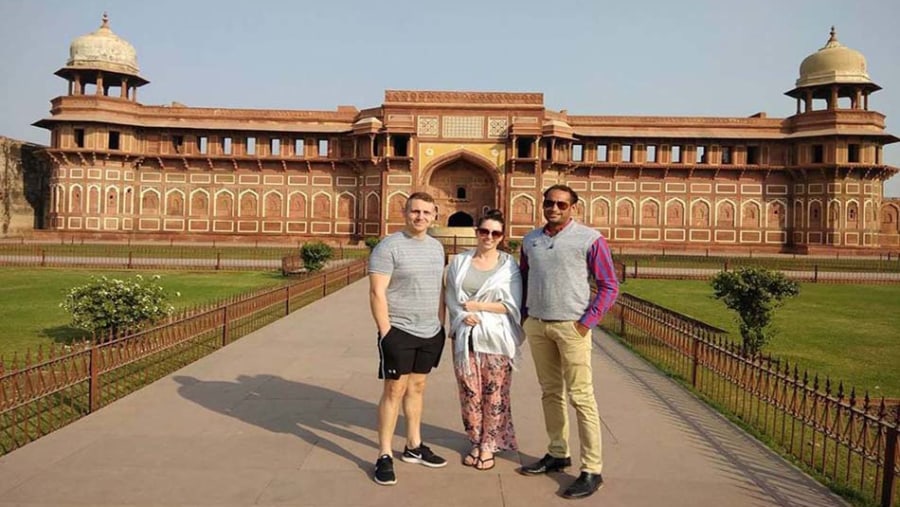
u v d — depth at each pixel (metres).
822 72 23.62
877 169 22.77
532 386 4.16
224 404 3.55
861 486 2.54
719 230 24.36
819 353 6.08
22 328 6.50
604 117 24.25
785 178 24.20
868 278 14.77
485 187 24.14
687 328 4.73
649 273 15.38
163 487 2.41
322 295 9.51
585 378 2.50
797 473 2.70
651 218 24.50
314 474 2.57
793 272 16.73
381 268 2.61
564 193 2.55
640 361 5.05
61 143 22.70
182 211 24.16
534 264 2.62
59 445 2.85
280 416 3.35
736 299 5.84
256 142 24.14
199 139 24.66
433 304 2.68
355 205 24.34
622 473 2.65
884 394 4.58
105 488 2.39
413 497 2.37
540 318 2.59
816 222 23.52
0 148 24.23
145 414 3.34
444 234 18.86
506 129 22.89
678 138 23.73
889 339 6.87
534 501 2.37
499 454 2.85
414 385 2.68
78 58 23.27
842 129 22.70
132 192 23.78
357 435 3.07
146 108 23.88
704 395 4.04
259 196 24.33
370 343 5.52
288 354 5.00
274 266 15.12
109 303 5.44
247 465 2.65
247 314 6.22
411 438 2.71
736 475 2.65
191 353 5.18
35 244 19.92
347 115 24.25
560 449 2.66
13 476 2.49
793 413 3.06
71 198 22.81
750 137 23.61
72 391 3.78
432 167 23.00
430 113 22.97
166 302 6.04
